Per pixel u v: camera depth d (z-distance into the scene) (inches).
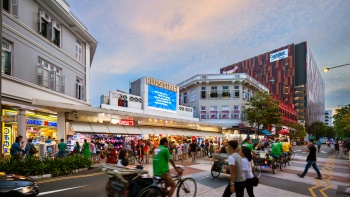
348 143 1423.5
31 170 430.3
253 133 1612.9
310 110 4237.2
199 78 1630.2
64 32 796.6
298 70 3929.6
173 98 1207.6
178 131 1096.8
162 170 241.4
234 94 1594.5
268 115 1363.2
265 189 368.2
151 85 1068.5
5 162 427.2
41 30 683.4
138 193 224.8
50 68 725.3
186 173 510.0
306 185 404.5
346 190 354.3
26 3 627.2
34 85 634.8
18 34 592.1
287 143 685.3
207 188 365.7
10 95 559.5
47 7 703.7
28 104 619.5
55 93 725.9
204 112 1600.6
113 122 820.0
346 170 621.6
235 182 213.9
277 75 4037.9
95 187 362.3
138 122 926.4
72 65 837.2
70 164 498.6
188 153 800.3
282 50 4025.6
